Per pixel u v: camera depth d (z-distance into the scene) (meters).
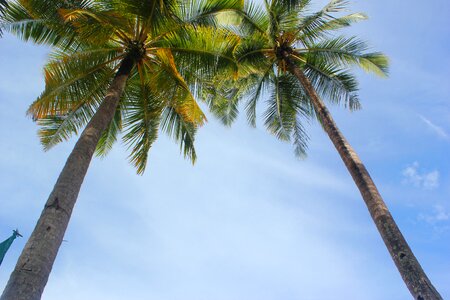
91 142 8.52
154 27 10.98
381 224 8.80
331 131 11.84
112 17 10.14
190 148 12.72
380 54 14.63
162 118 12.94
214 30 11.41
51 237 6.50
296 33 14.84
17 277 5.81
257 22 14.93
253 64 14.64
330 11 14.33
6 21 10.55
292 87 15.85
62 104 10.87
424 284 7.46
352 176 10.38
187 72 11.94
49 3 10.30
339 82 14.94
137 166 12.13
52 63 10.74
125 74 10.68
